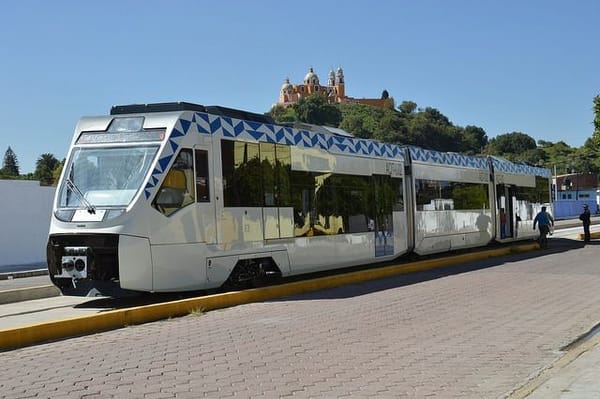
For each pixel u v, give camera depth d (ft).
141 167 38.50
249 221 43.65
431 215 68.08
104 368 24.04
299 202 48.67
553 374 21.98
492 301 40.32
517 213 89.61
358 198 56.13
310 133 51.06
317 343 28.27
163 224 38.01
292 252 47.42
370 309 37.58
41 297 48.55
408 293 44.42
